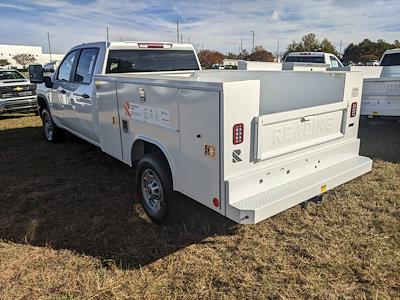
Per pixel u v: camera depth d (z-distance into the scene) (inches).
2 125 376.5
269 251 123.4
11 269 117.0
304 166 124.1
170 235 135.6
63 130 277.6
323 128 129.3
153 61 203.6
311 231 135.8
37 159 238.7
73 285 108.6
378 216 146.9
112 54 185.0
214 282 108.5
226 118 97.7
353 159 143.4
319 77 147.5
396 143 267.6
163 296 103.0
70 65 220.5
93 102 184.1
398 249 122.7
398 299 99.4
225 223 142.8
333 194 169.6
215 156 102.9
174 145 120.9
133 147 151.9
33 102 425.1
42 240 134.8
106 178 199.6
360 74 140.0
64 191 181.5
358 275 109.7
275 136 110.8
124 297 103.1
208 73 208.5
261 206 100.8
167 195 132.3
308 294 102.0
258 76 182.1
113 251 126.3
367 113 272.7
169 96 118.4
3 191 182.9
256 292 103.4
